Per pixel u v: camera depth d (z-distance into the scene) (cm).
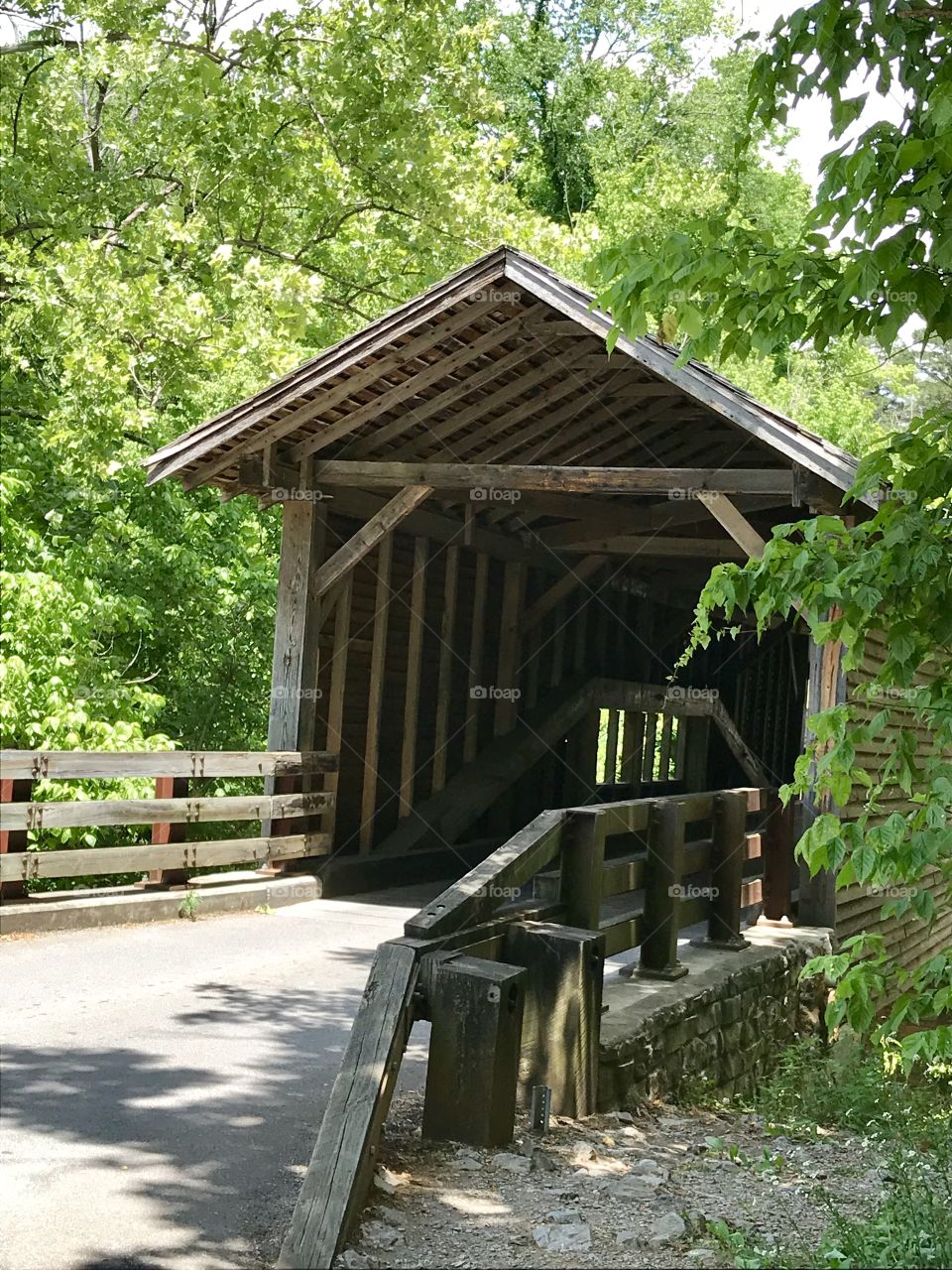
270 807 1100
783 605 486
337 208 1942
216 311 1798
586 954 562
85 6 1653
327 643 1205
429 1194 448
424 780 1359
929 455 493
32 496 1588
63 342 1501
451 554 1382
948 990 445
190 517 1716
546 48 3519
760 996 794
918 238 454
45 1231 410
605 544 1424
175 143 1766
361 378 1057
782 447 906
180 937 904
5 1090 543
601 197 2870
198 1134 505
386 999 480
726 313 491
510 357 1059
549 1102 539
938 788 452
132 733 1377
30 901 894
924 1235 416
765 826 972
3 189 1661
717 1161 530
